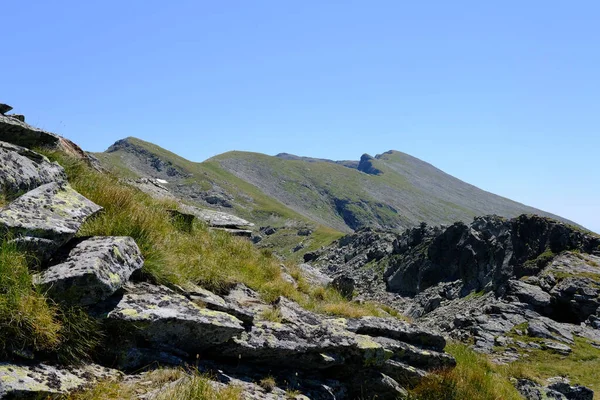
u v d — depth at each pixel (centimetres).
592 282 6256
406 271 10981
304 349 941
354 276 13000
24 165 948
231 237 1722
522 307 5991
